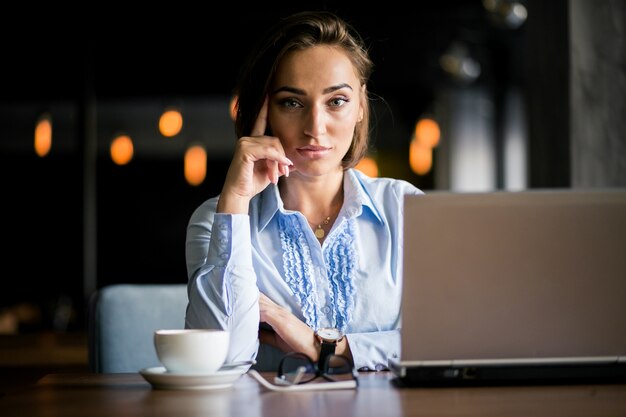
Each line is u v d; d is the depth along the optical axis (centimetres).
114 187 914
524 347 154
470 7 809
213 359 157
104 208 915
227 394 150
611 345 155
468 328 154
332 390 153
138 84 846
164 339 157
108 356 255
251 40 816
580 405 135
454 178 874
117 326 257
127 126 905
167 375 154
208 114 907
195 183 913
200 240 220
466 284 153
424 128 810
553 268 154
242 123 221
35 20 800
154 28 809
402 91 866
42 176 891
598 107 408
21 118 891
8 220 888
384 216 226
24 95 853
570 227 154
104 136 904
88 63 815
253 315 196
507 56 828
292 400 142
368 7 805
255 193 206
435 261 153
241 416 127
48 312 782
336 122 211
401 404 137
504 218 153
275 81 212
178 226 917
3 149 891
